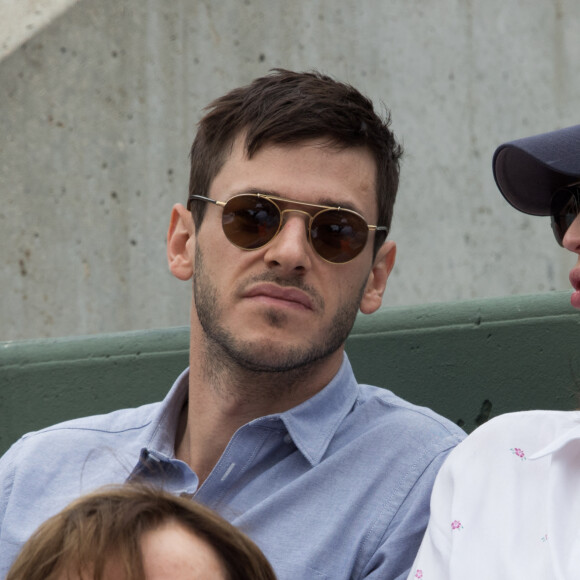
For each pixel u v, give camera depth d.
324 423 7.04
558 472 5.70
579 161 6.12
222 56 14.31
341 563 6.39
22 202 14.35
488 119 14.31
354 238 6.96
